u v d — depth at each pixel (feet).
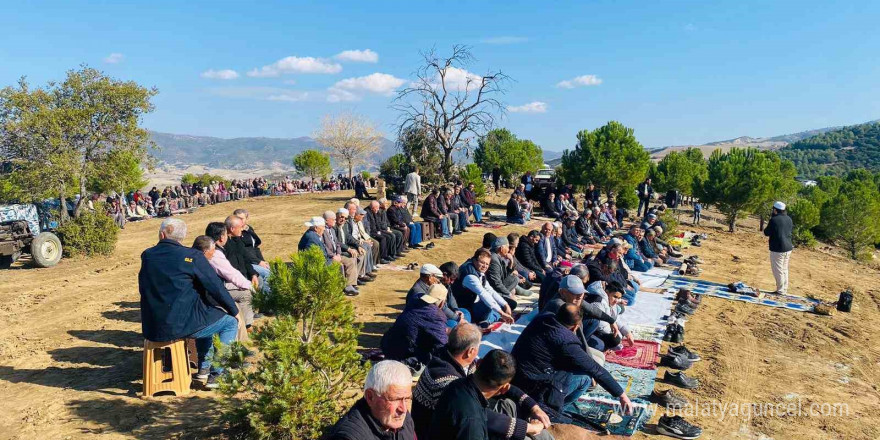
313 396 16.31
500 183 125.70
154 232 73.31
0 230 47.50
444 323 20.33
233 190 131.23
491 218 76.59
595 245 58.54
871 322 37.29
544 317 17.40
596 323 22.95
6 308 33.68
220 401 16.85
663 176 145.07
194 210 104.17
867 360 29.40
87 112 55.36
